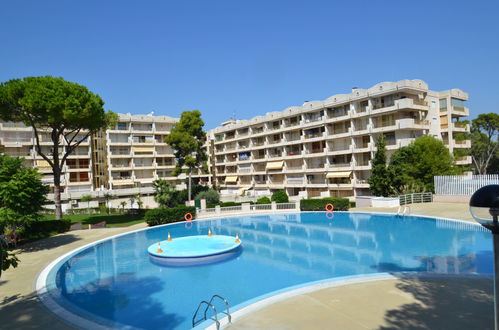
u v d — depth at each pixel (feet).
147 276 53.62
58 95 90.84
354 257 59.47
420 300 31.01
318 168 178.29
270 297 33.83
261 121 215.51
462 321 26.00
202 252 63.31
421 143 132.77
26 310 36.14
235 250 68.08
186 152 171.94
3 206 70.18
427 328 25.04
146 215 104.01
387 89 144.77
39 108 87.61
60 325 31.76
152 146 232.94
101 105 108.68
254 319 28.43
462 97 163.43
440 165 128.77
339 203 117.60
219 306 40.27
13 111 93.09
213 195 164.55
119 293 46.03
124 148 224.33
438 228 79.41
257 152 225.15
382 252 61.67
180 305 41.04
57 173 102.99
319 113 181.57
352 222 96.27
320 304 31.17
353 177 161.38
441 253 58.54
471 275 38.96
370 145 151.64
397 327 25.44
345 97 162.30
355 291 34.50
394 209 108.68
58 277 53.93
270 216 117.08
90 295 45.55
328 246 69.21
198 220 112.78
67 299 44.06
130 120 224.74
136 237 87.97
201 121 173.27
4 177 70.28
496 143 214.90
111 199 197.88
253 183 225.15
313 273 51.65
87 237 85.30
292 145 200.54
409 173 132.36
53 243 78.74
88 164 214.90
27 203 70.18
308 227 93.15
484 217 13.66
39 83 91.61
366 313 28.50
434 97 158.61
